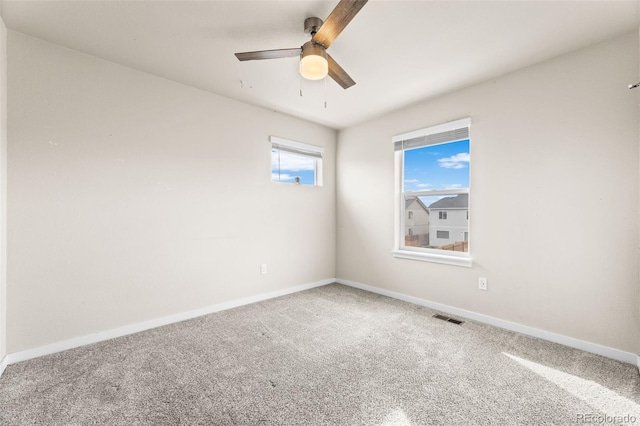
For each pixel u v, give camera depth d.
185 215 2.80
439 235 3.18
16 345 1.99
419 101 3.17
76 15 1.81
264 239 3.45
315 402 1.58
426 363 1.98
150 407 1.53
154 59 2.34
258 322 2.72
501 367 1.92
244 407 1.54
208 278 2.96
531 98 2.39
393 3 1.69
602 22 1.86
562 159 2.24
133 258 2.49
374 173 3.75
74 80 2.21
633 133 1.95
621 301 2.00
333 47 2.14
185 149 2.80
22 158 2.01
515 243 2.50
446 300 3.00
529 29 1.93
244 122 3.24
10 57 1.96
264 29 1.96
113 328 2.39
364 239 3.88
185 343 2.29
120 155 2.42
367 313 2.96
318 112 3.53
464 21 1.85
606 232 2.06
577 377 1.80
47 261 2.11
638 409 1.51
